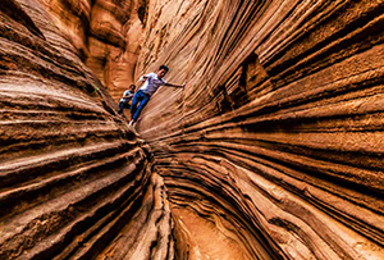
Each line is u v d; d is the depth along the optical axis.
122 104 11.95
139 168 3.83
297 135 2.51
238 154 4.45
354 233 1.87
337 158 1.96
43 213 1.48
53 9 16.30
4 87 1.82
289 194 2.80
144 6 23.08
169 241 3.07
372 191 1.70
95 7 21.58
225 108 4.59
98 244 1.95
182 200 8.10
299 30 2.00
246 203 3.96
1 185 1.31
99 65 21.31
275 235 2.80
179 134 8.21
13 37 2.60
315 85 2.04
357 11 1.46
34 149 1.68
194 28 8.97
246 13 3.12
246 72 3.29
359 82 1.60
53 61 3.36
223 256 4.74
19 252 1.24
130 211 2.86
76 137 2.25
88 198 1.96
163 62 12.55
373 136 1.55
